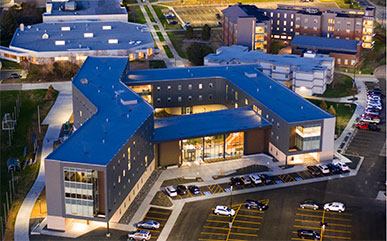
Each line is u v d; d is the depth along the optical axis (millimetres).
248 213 142875
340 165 165125
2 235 134125
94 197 132375
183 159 169250
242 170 165250
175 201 148250
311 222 139375
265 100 183000
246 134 172625
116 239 132000
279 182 158250
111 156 135000
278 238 132875
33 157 174875
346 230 136250
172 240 131625
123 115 160625
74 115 190125
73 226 137250
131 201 148000
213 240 131750
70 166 131250
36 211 144375
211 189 154625
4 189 155750
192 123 176375
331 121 167125
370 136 191000
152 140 162875
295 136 169250
